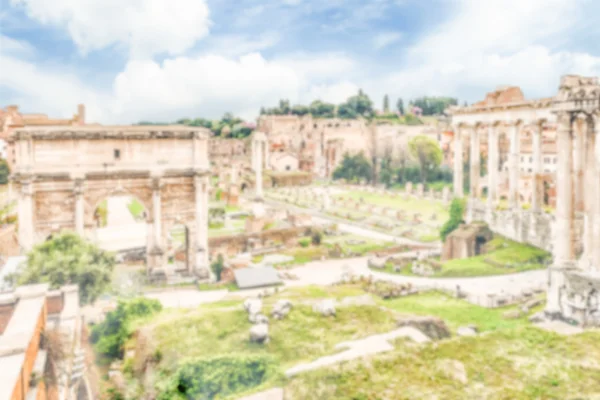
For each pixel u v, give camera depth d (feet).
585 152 118.42
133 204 358.43
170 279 181.57
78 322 95.91
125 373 88.99
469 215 225.35
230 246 234.99
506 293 132.98
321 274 188.85
